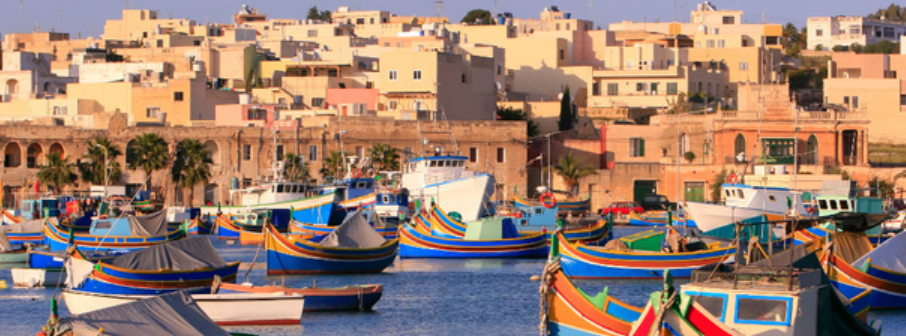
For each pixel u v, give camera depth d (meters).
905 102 179.25
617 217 148.25
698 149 160.62
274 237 83.62
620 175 159.75
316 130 156.88
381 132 158.62
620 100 199.50
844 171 153.25
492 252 98.81
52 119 163.75
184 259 69.56
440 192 129.75
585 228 103.25
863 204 105.94
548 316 47.94
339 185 133.00
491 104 177.38
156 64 188.00
